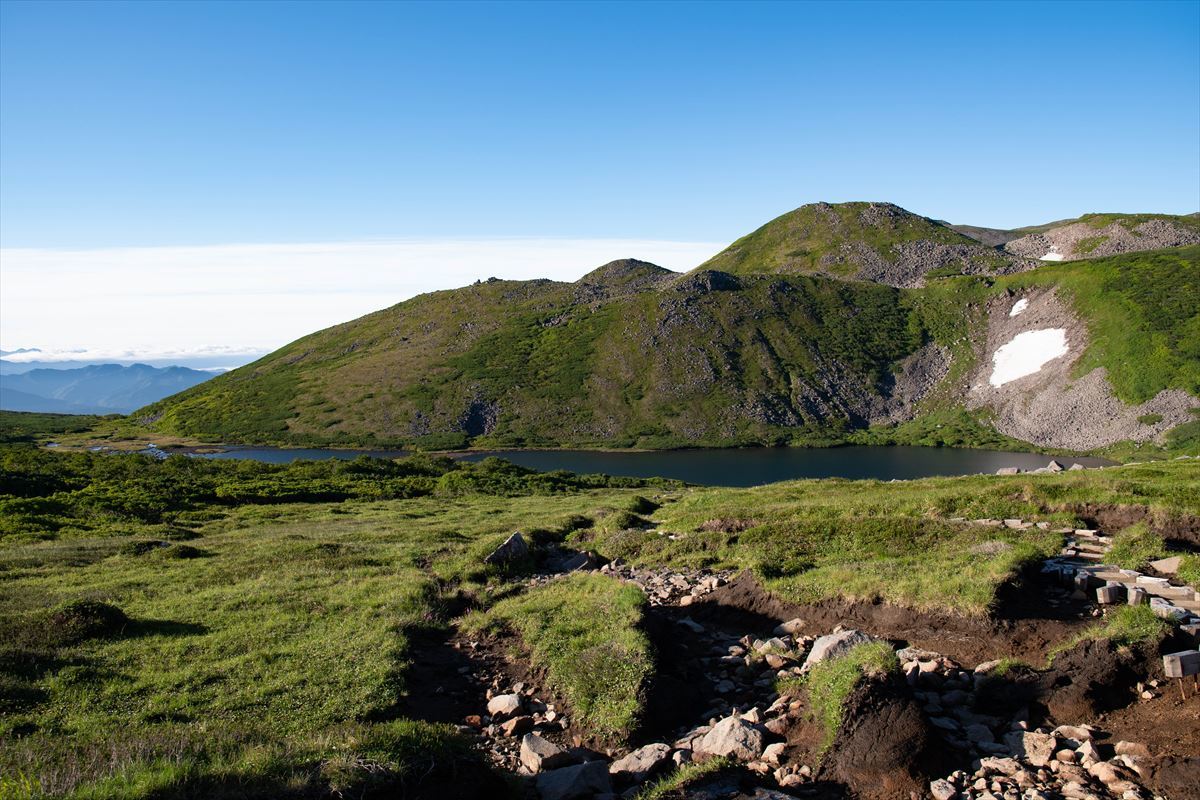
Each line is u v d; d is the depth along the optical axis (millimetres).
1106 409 134500
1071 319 165125
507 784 10945
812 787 10727
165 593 24906
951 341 185000
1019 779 10211
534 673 16312
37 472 64938
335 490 65688
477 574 26656
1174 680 11945
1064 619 15773
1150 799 9461
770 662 15664
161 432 184125
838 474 112562
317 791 9484
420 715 14508
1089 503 24438
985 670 13758
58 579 27656
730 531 29312
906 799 10172
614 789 11250
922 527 23656
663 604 21406
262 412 188000
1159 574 17547
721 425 162250
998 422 147875
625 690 13891
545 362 195625
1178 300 151375
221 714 13984
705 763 11531
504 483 74625
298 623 20312
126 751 10969
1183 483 26547
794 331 194500
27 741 11797
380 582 25484
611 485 83875
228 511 53750
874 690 11555
